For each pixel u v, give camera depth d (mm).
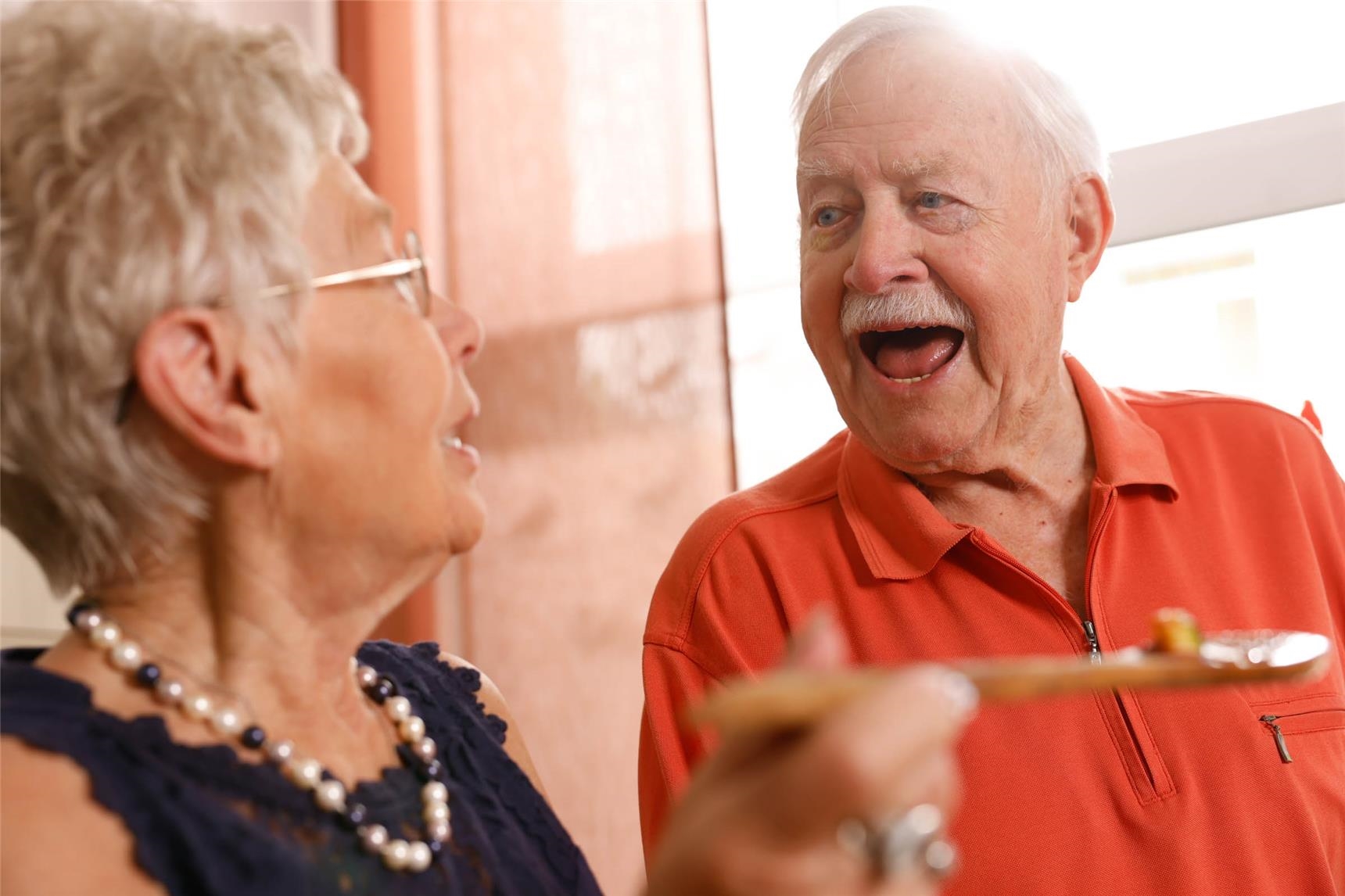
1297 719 1103
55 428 688
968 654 1142
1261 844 1060
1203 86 1786
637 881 2049
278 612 739
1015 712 1105
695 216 2094
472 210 2248
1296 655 562
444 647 2156
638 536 2086
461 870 754
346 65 2307
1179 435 1252
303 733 747
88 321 679
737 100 2061
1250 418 1259
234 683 727
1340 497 1248
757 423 2020
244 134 708
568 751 2100
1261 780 1072
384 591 770
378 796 739
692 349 2070
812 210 1204
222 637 732
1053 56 1846
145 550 728
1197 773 1076
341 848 701
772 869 445
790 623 1194
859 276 1130
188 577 739
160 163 685
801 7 2025
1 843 601
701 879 457
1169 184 1788
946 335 1165
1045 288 1146
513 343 2193
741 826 449
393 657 900
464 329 838
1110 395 1301
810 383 1992
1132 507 1192
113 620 730
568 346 2158
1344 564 1205
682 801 494
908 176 1121
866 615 1182
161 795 647
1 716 645
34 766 630
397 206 2236
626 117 2150
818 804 432
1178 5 1798
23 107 691
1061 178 1167
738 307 2039
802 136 1215
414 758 799
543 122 2213
